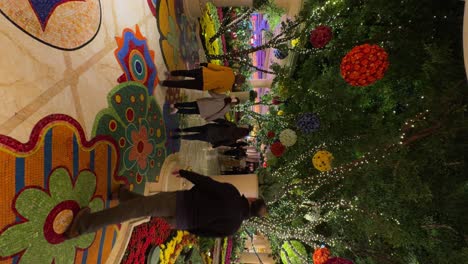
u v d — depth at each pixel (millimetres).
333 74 5160
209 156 7820
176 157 5336
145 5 4648
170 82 4766
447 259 4039
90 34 3211
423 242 4289
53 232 2619
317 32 4629
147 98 4348
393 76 4609
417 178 3953
